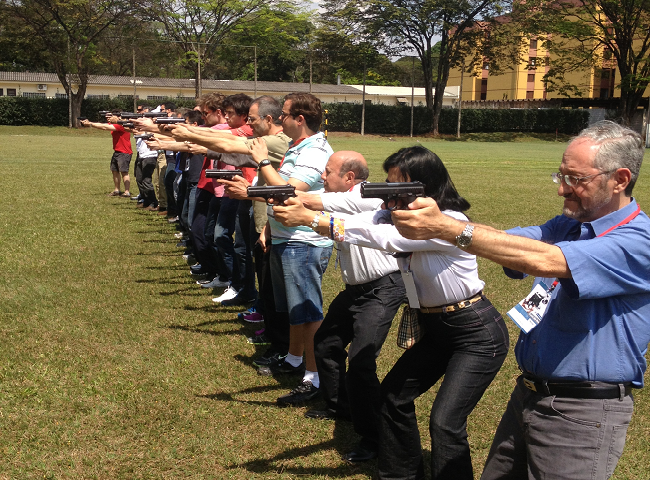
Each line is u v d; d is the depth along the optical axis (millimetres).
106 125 12820
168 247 8781
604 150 2123
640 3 44969
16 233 9195
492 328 2875
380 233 2664
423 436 3859
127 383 4367
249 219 6012
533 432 2352
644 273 2127
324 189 3900
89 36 48750
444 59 55031
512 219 11438
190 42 53281
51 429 3693
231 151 4418
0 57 54406
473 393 2828
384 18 50750
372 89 70000
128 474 3281
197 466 3385
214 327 5637
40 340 5098
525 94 70625
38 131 44562
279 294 4504
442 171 2887
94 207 11859
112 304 6148
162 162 11164
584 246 2088
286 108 4148
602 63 57969
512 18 50906
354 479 3336
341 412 3945
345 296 3787
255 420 3953
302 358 4719
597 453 2223
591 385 2227
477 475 3395
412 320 3025
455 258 2775
